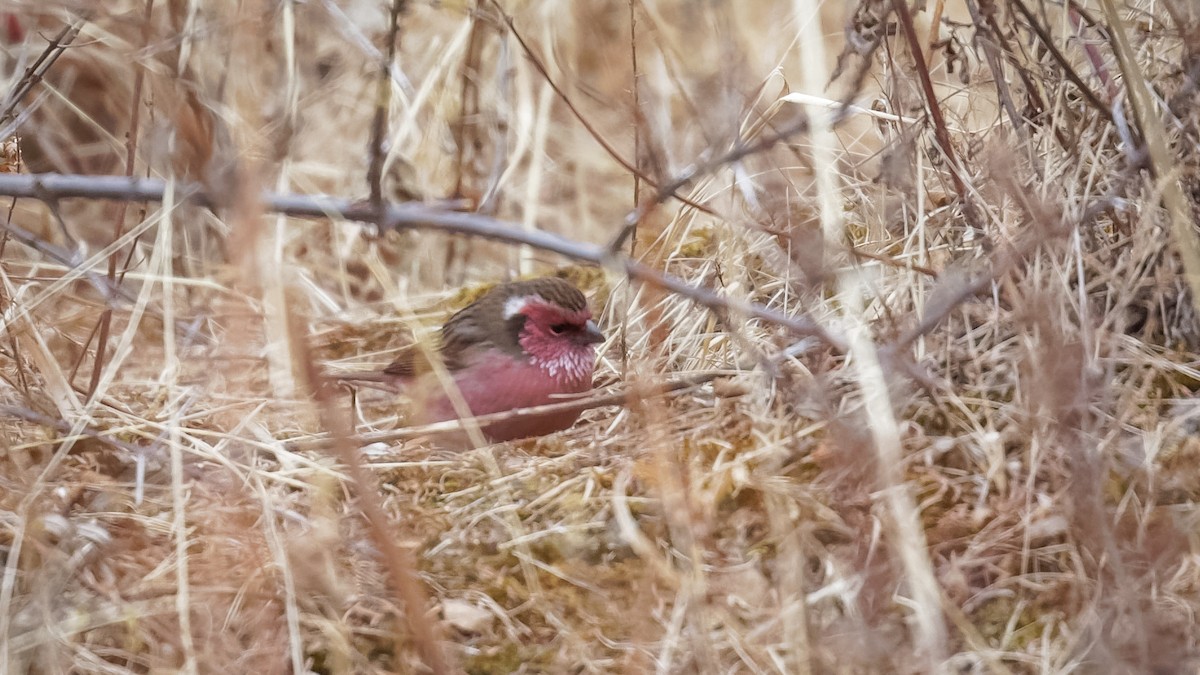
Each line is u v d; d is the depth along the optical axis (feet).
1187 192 25.96
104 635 22.29
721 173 31.89
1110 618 20.01
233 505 23.72
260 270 19.63
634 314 32.96
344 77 38.19
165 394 29.25
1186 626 20.25
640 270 24.88
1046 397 21.43
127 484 25.81
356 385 32.04
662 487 21.74
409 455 28.25
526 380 28.94
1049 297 23.21
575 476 26.25
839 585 21.88
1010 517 22.95
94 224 38.65
